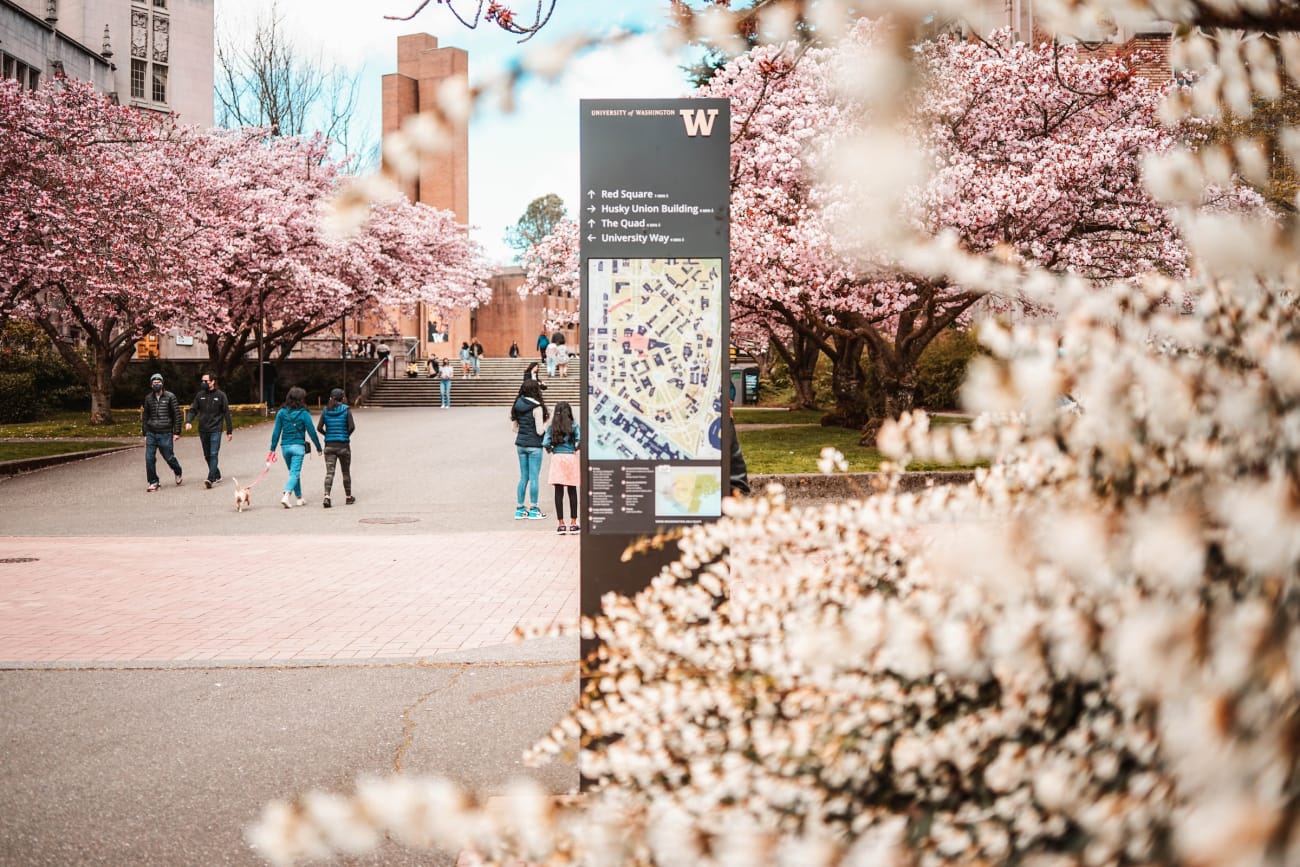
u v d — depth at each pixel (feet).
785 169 61.93
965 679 4.58
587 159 13.91
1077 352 3.78
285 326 138.72
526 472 49.83
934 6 2.43
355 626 26.99
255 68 169.68
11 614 28.81
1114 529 3.25
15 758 17.49
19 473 68.54
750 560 6.17
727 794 4.77
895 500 5.23
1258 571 2.90
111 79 172.14
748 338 115.75
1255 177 3.75
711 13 3.24
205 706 20.30
